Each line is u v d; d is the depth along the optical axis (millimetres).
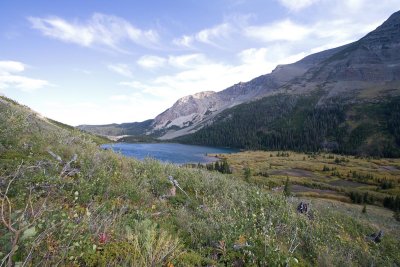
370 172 127750
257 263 5965
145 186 9930
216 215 7941
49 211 4113
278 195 16125
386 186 100188
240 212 9000
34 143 9977
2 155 8102
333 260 8367
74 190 6809
